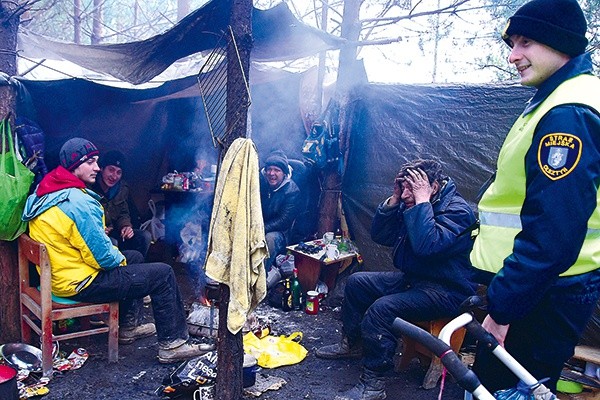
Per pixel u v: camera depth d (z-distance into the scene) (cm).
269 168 487
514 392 158
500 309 147
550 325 156
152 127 618
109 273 319
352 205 501
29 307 328
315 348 377
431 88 446
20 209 319
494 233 167
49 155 488
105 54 476
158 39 415
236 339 270
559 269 138
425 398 308
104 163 432
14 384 252
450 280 301
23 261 337
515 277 143
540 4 150
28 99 397
